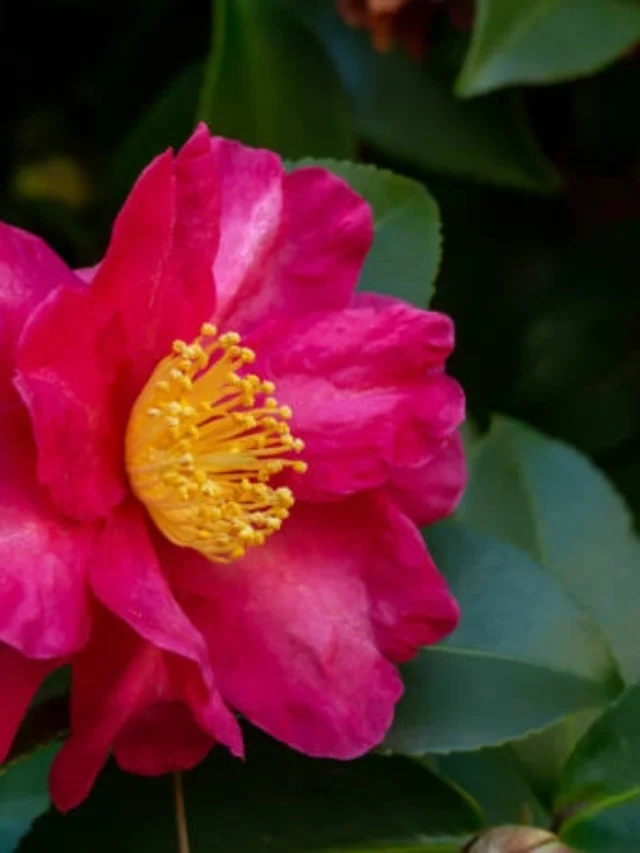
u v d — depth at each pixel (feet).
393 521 1.56
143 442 1.55
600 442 2.01
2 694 1.50
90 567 1.52
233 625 1.55
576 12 1.77
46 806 1.75
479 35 1.76
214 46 1.82
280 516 1.55
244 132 1.85
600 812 1.60
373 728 1.54
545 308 2.05
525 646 1.61
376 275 1.68
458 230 2.04
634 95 2.05
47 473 1.51
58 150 2.01
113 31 2.01
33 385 1.50
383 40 1.88
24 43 2.01
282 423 1.56
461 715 1.59
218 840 1.59
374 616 1.56
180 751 1.53
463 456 1.59
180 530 1.56
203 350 1.56
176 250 1.55
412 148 1.93
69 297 1.50
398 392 1.58
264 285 1.59
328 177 1.60
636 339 2.04
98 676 1.52
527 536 1.75
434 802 1.60
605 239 2.07
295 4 1.93
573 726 1.65
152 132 1.91
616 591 1.74
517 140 1.94
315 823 1.59
